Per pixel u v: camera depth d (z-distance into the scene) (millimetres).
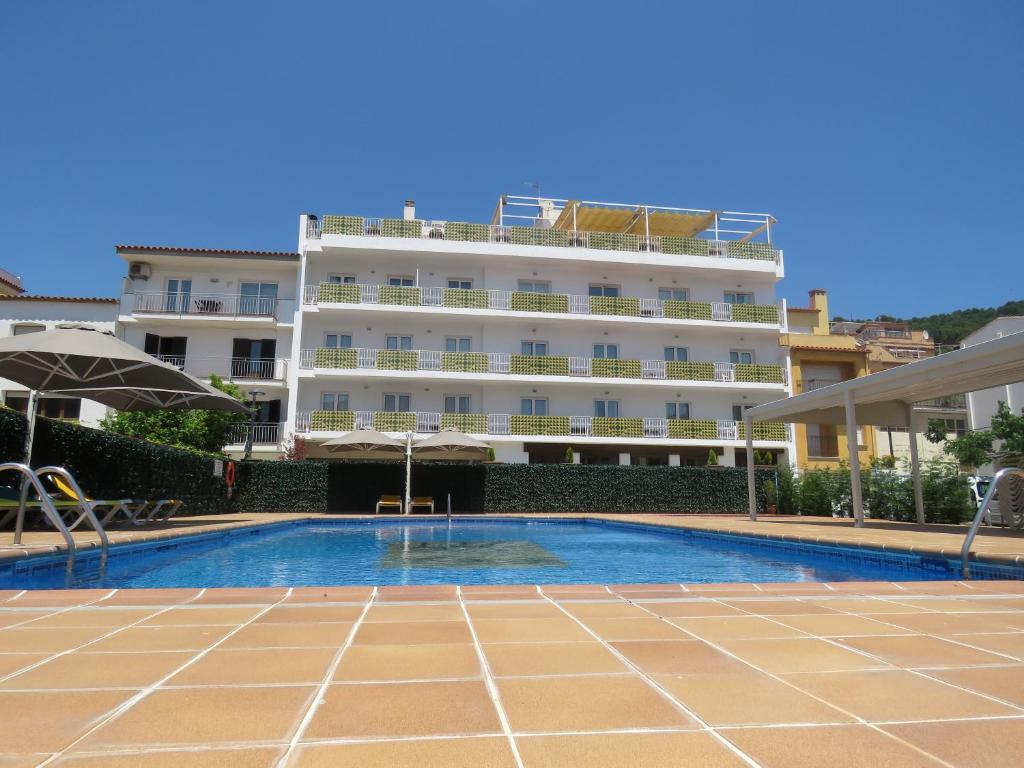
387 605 3904
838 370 29781
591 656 2742
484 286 28062
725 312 28641
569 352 28125
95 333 9773
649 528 15109
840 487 18594
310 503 20062
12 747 1700
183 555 9781
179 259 25719
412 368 25844
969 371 10844
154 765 1588
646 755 1686
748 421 17062
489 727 1892
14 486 9523
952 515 15258
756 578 7902
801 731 1870
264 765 1598
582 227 31062
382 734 1826
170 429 20547
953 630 3291
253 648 2855
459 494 21344
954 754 1698
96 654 2732
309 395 26156
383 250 26500
